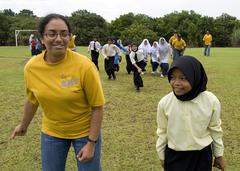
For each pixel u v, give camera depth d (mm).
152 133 6902
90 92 3223
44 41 3127
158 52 15727
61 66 3184
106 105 9453
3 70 18656
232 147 6047
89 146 3314
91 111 3363
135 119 7977
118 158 5641
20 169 5316
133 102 9859
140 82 11695
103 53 14688
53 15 3111
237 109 8812
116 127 7328
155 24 68750
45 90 3221
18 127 3684
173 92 3217
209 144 3254
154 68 16609
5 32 67625
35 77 3258
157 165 5352
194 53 32812
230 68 18750
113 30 71188
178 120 3205
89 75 3182
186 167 3273
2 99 10469
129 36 64188
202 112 3158
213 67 19297
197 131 3191
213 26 65438
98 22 69312
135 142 6379
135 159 5590
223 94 10930
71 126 3336
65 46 3123
